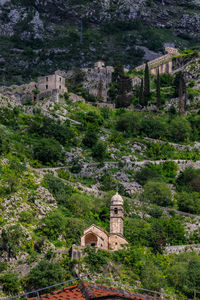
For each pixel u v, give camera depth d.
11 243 106.12
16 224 113.50
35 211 123.50
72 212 132.12
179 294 103.88
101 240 107.88
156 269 106.75
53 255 104.56
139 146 187.38
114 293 56.50
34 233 114.69
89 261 101.62
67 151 173.12
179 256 117.12
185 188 162.38
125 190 156.88
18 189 128.50
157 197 152.50
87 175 163.50
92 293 55.56
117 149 181.75
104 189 156.62
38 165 158.62
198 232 137.38
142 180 164.38
